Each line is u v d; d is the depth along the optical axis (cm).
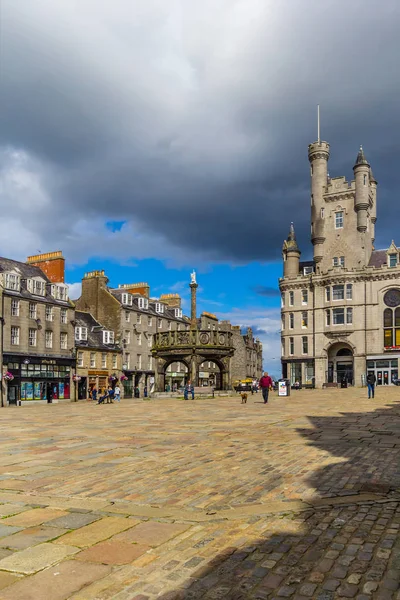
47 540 604
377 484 853
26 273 5322
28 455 1198
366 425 1712
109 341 6294
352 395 3934
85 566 529
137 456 1170
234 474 961
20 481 919
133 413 2578
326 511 709
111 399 4178
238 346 9200
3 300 4703
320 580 492
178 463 1080
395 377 6097
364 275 6375
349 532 618
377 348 6231
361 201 6575
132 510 730
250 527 648
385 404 2778
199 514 707
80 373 5731
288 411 2394
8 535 623
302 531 628
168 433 1598
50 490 852
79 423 2028
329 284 6538
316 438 1413
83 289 6781
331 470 977
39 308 5116
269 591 473
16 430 1775
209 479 923
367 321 6319
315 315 6631
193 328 4356
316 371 6550
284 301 6956
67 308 5503
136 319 6825
